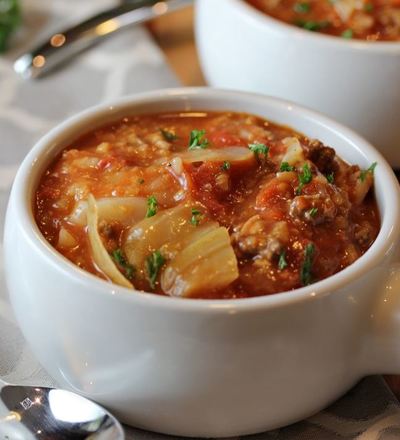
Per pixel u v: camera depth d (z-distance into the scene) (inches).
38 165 17.5
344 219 16.8
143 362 15.7
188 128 18.8
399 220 16.8
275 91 21.5
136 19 25.4
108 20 25.2
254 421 16.4
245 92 19.1
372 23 22.0
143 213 16.5
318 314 15.6
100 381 16.2
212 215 16.6
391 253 16.4
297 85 21.2
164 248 16.1
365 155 18.0
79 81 24.0
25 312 16.6
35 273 16.1
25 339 17.8
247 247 16.0
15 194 16.8
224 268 15.8
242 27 21.4
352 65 20.6
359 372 16.8
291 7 22.6
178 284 15.7
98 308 15.5
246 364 15.7
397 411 17.1
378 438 16.7
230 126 18.7
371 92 20.8
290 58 21.0
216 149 17.6
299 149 17.5
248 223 16.3
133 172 17.2
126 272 16.0
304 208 16.5
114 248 16.2
